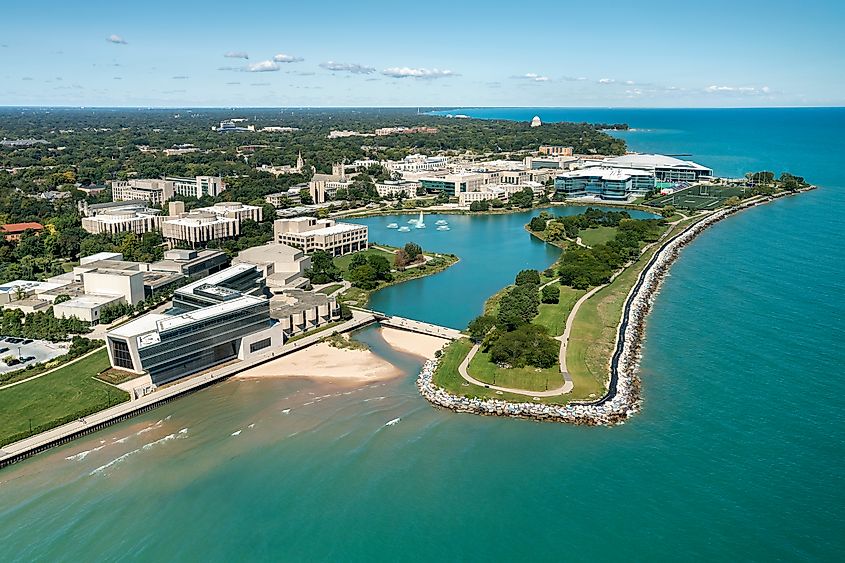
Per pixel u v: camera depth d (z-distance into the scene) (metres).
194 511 167.75
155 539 158.25
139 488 176.50
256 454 191.88
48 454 192.38
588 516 162.75
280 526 162.25
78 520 164.38
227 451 193.50
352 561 151.12
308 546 155.75
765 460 181.00
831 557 146.75
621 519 161.25
